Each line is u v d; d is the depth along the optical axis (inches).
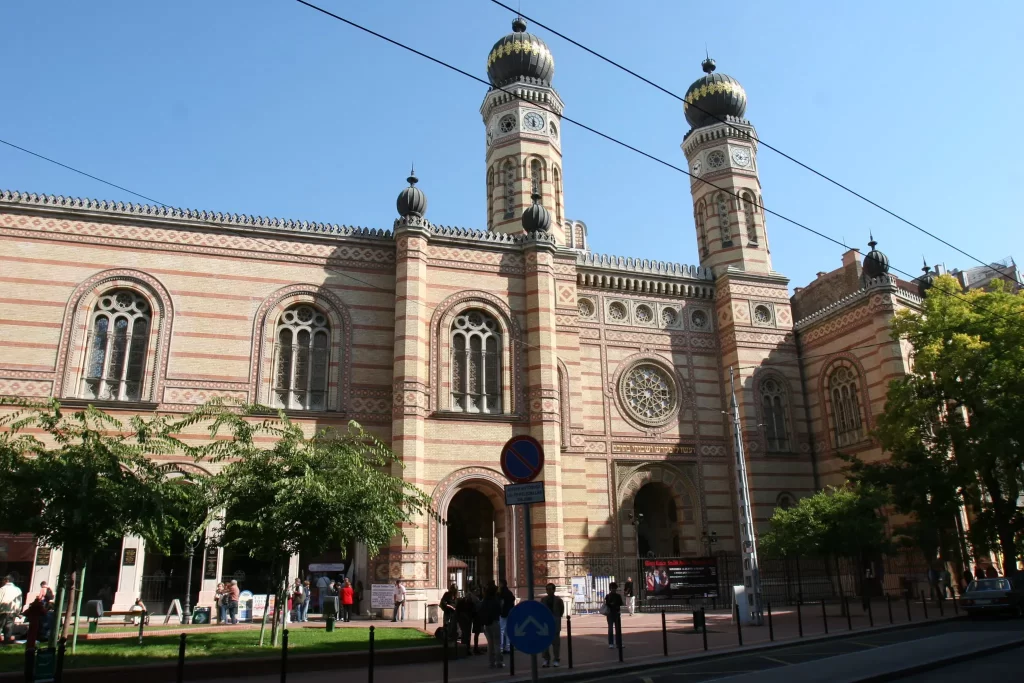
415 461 1111.0
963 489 1186.0
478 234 1270.9
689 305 1610.5
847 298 1498.5
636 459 1473.9
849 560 1445.6
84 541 675.4
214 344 1132.5
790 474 1515.7
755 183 1718.8
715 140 1737.2
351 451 813.2
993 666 578.6
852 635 866.1
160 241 1148.5
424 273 1213.1
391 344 1200.8
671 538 1535.4
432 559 1104.2
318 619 1056.8
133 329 1120.2
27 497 650.8
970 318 1205.1
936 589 1205.1
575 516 1284.4
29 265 1088.2
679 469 1496.1
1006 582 1031.6
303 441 805.9
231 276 1165.1
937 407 1229.1
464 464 1154.7
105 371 1090.7
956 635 800.3
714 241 1691.7
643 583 1378.0
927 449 1242.6
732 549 1464.1
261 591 1092.5
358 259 1225.4
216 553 1056.8
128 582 1021.8
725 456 1531.7
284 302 1178.6
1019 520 1176.2
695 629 924.6
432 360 1192.8
